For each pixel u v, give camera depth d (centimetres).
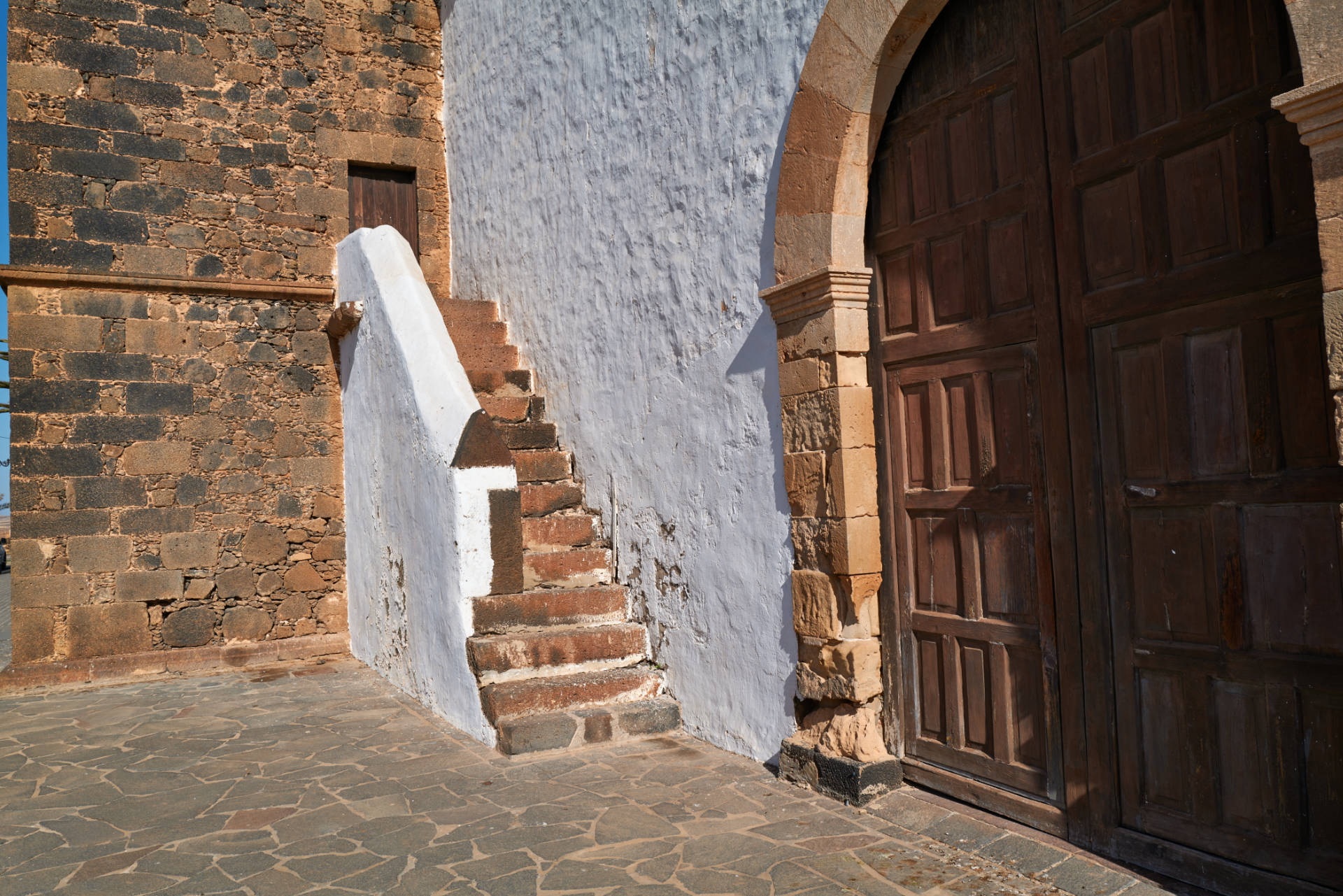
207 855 330
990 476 340
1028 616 327
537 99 666
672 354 496
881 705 381
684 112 485
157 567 685
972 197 345
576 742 453
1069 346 312
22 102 673
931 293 363
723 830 341
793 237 391
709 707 460
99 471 674
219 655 690
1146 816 292
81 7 694
